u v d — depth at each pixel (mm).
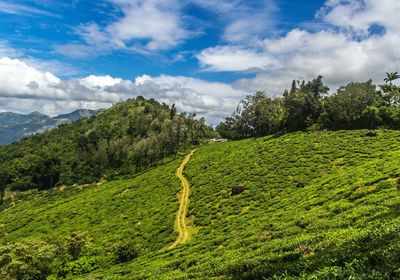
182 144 165750
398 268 12344
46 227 94625
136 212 84000
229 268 24109
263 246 29016
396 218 23078
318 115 125938
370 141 86625
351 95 114562
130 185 115250
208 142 171750
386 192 35594
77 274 54062
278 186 69750
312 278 14578
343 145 87812
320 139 98375
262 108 157375
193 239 54125
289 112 133125
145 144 157250
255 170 85062
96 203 104688
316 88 142125
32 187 164250
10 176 172875
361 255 15680
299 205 46719
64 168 174375
